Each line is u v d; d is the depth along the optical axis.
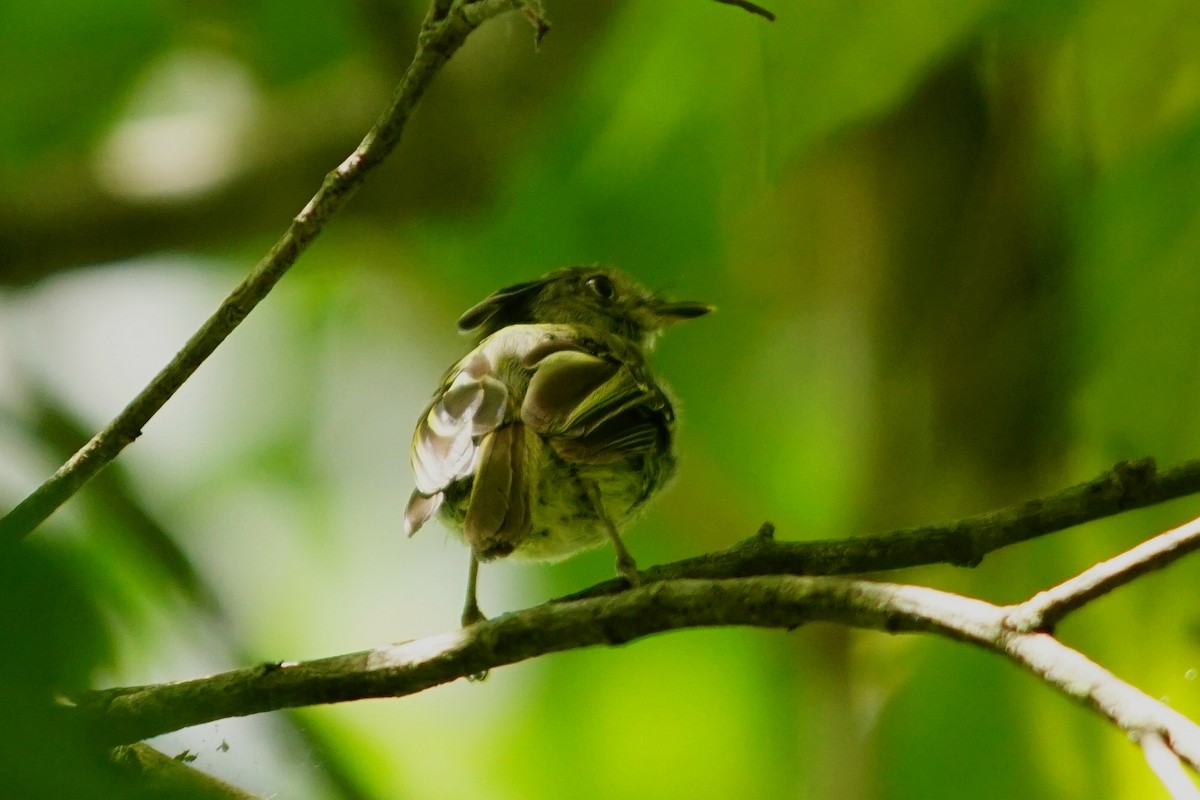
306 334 14.77
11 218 12.21
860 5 8.03
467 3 5.74
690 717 13.89
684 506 13.58
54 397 12.50
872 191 11.13
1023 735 11.12
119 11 13.01
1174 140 9.08
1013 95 9.92
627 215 12.52
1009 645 5.07
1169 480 6.52
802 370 13.07
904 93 8.46
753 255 12.35
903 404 11.33
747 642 13.64
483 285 13.56
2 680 2.91
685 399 13.52
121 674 4.36
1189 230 9.28
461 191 12.81
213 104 13.41
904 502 11.32
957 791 11.37
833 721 12.49
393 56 12.65
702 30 10.08
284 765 9.08
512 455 7.39
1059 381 10.23
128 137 12.74
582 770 14.02
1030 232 10.25
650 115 10.95
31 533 3.57
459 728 13.95
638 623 6.09
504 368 8.22
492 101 12.46
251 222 12.80
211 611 10.41
